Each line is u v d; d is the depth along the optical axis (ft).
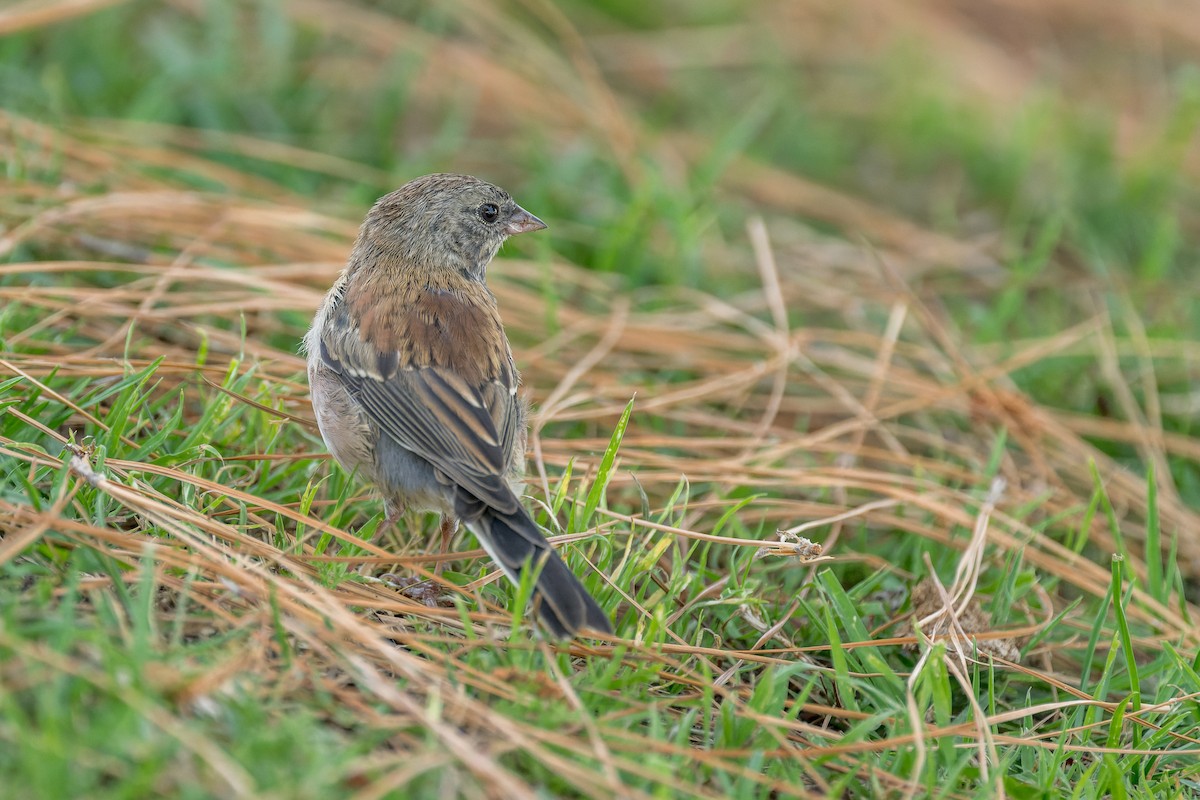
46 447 27.99
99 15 49.52
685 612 26.99
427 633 25.26
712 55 60.29
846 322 45.34
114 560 23.58
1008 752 25.26
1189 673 26.71
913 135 56.90
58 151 38.99
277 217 40.42
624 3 61.16
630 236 45.39
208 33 51.31
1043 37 68.64
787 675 24.57
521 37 56.49
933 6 68.95
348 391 28.09
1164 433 41.16
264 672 22.09
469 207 31.50
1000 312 44.06
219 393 29.68
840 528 33.96
